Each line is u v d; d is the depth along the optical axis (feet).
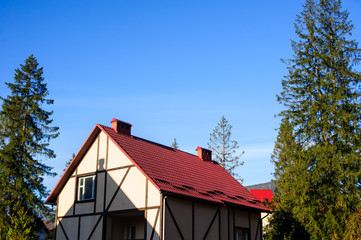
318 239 74.49
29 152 93.20
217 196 63.98
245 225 69.05
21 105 95.40
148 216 53.57
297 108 85.05
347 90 81.30
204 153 82.12
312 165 79.00
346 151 77.30
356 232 67.15
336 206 73.87
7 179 89.51
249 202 72.49
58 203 66.90
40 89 98.84
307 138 82.79
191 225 56.39
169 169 63.00
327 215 74.59
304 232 76.07
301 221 76.38
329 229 73.77
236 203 65.67
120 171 59.72
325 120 80.07
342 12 88.17
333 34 87.61
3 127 92.89
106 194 60.34
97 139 64.85
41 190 93.81
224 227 63.31
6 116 92.73
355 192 73.31
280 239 77.51
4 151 89.10
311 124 80.38
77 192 65.00
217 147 147.74
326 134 81.76
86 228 61.21
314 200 76.28
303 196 76.07
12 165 89.71
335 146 76.79
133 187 57.06
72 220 63.62
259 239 72.13
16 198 88.22
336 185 75.82
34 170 92.38
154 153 66.28
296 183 78.18
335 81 84.02
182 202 55.93
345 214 72.74
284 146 109.40
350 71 82.07
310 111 82.12
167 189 53.72
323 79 83.61
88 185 64.08
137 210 55.16
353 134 76.79
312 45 87.81
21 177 89.30
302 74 86.38
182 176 63.36
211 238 59.67
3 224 82.17
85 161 65.31
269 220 83.20
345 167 75.51
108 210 59.11
